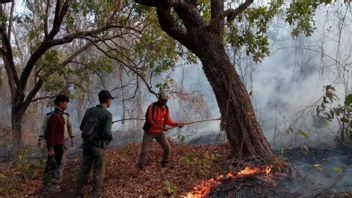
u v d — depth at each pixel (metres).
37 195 7.61
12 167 9.38
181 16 7.87
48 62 11.85
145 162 8.30
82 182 7.12
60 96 7.95
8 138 11.70
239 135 7.39
